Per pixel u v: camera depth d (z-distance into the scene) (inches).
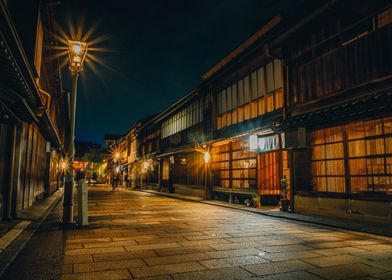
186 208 712.4
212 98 952.9
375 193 410.3
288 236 368.2
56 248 298.2
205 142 940.6
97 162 3550.7
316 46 540.4
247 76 778.2
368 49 436.8
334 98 491.2
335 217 471.2
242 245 318.3
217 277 215.6
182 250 294.2
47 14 545.6
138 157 1982.0
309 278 214.7
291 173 571.8
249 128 753.0
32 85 374.9
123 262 251.3
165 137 1473.9
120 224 454.6
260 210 625.9
